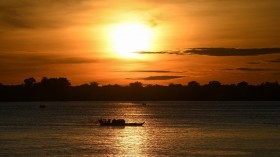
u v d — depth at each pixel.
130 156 137.75
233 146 159.25
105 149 151.38
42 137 190.38
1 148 153.00
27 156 136.50
